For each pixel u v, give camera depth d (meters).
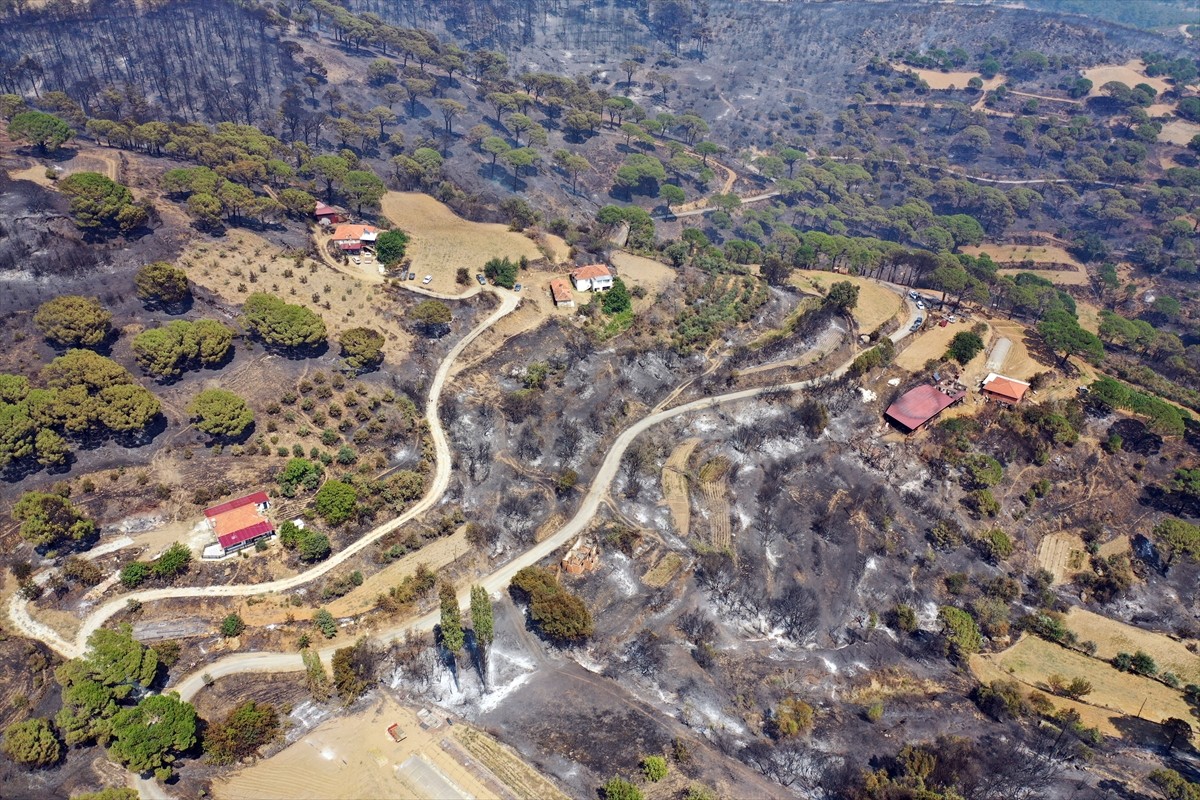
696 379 187.25
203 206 191.38
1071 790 110.44
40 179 195.88
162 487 137.12
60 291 163.75
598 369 185.00
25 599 119.88
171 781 100.62
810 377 190.88
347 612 127.69
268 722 108.50
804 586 145.50
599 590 137.75
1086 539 164.75
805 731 117.44
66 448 135.12
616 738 112.12
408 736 109.88
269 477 144.00
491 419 168.25
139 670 108.50
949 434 177.12
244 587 128.38
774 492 162.50
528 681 120.56
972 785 109.25
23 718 105.38
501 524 146.88
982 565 157.00
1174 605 153.88
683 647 130.12
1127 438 180.88
